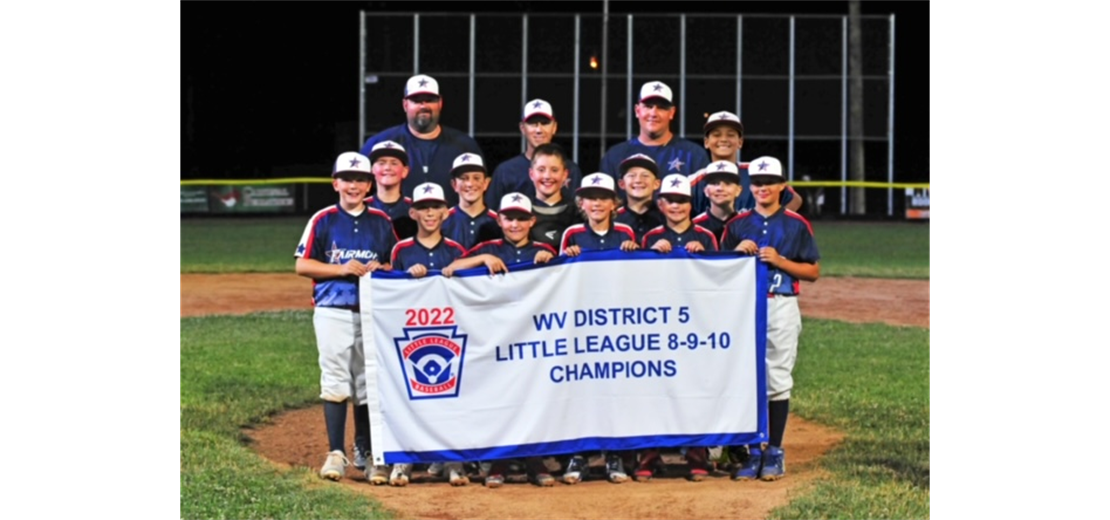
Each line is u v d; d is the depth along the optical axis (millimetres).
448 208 9125
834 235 28906
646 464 8945
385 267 8852
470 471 9141
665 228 8914
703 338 8727
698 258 8703
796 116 32312
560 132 32219
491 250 8875
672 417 8719
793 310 8891
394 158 8945
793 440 10195
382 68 32125
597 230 8867
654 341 8703
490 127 32219
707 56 32062
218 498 8203
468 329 8617
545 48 32062
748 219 8898
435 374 8617
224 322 16234
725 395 8742
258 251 25531
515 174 9406
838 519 7828
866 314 17547
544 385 8648
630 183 8938
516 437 8641
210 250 25672
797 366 13453
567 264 8664
